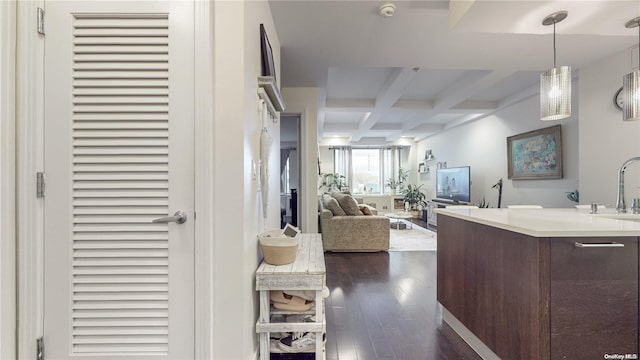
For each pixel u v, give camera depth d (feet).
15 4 4.47
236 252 4.87
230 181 4.88
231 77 4.91
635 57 9.52
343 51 9.92
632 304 4.60
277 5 7.31
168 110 4.77
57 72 4.67
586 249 4.60
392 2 7.24
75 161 4.70
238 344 4.84
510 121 17.65
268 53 6.90
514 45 9.51
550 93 6.92
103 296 4.75
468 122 22.03
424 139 30.27
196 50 4.79
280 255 5.72
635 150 9.39
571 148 13.66
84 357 4.71
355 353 6.29
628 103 7.17
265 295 5.38
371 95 17.11
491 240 5.78
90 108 4.71
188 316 4.79
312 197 13.65
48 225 4.66
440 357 6.15
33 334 4.56
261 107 6.29
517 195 17.11
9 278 4.41
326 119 23.85
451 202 23.00
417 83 15.28
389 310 8.43
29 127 4.54
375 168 32.99
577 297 4.57
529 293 4.76
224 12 4.91
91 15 4.70
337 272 11.99
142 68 4.76
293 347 5.58
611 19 6.75
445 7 7.46
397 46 9.57
